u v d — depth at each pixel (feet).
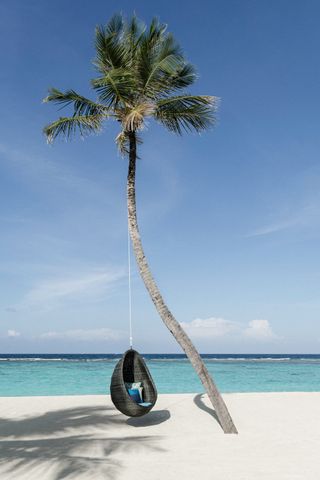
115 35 37.37
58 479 21.77
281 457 27.02
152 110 36.47
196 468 24.39
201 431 35.29
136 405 35.65
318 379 109.09
